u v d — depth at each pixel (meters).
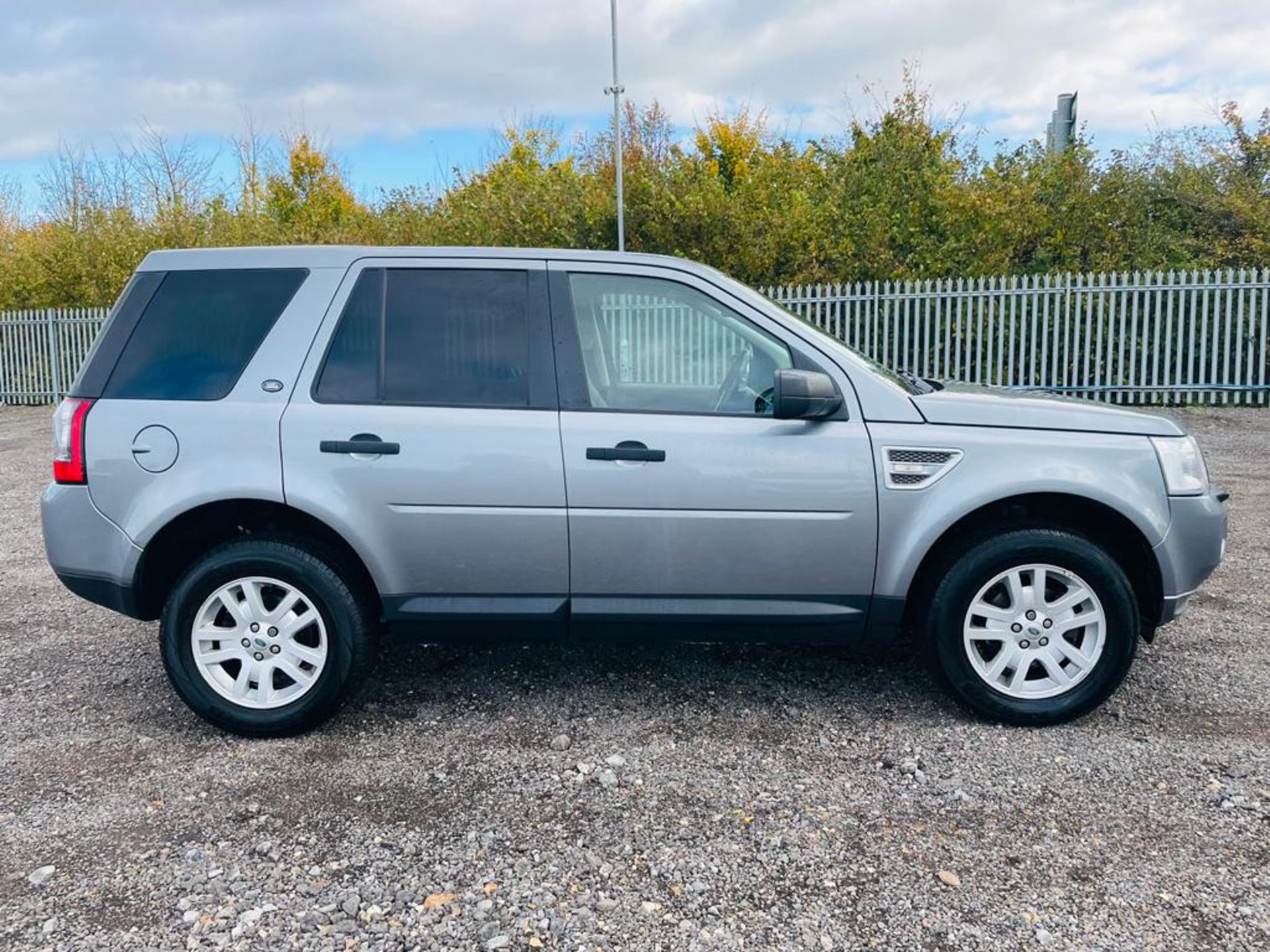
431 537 3.68
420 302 3.81
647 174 15.53
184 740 3.80
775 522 3.65
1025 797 3.23
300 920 2.63
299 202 27.03
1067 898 2.67
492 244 16.97
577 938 2.54
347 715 4.00
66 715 4.06
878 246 14.70
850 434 3.65
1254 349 12.39
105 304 18.48
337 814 3.21
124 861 2.94
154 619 3.96
